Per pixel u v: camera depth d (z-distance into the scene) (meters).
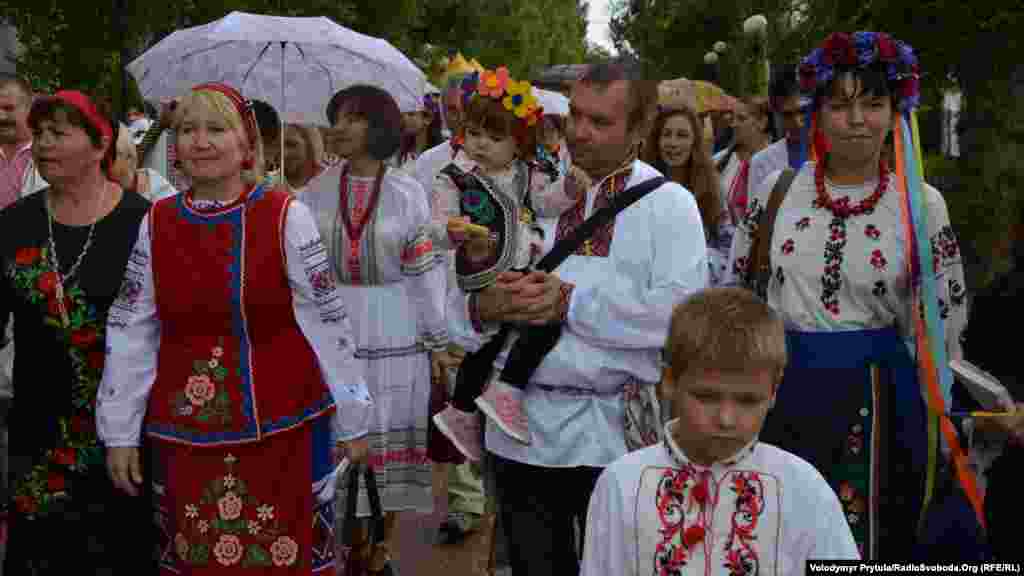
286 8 17.94
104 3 13.25
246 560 3.80
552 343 3.71
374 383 5.27
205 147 3.67
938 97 13.45
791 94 6.50
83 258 3.92
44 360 3.95
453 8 34.25
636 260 3.72
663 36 34.72
